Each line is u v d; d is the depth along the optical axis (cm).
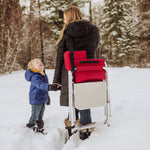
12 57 1102
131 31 2081
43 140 220
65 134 240
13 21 1110
